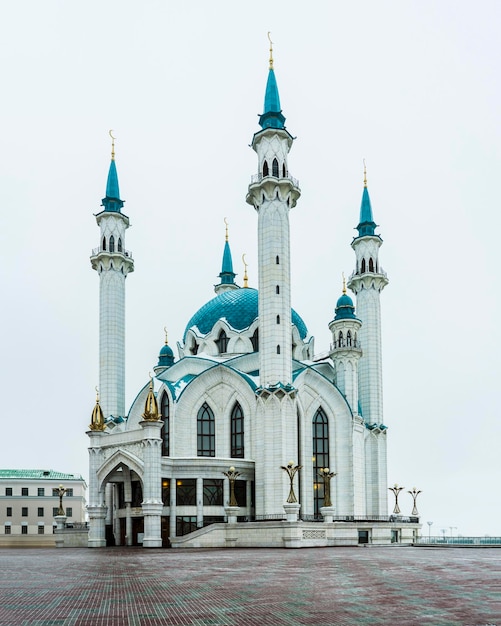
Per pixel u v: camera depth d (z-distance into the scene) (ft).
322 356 371.97
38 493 454.81
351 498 304.50
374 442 343.05
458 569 122.01
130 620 64.75
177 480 269.23
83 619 65.57
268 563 141.59
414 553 188.44
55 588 92.53
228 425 302.45
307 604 74.13
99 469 274.57
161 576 110.42
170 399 299.79
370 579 101.96
